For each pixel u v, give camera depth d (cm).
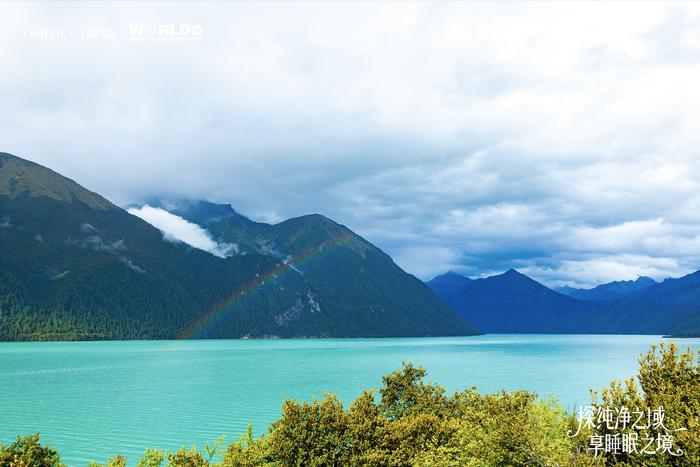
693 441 1867
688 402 2094
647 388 2247
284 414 2611
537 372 13450
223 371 14050
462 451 2405
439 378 11881
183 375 12925
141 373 13462
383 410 3262
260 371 13975
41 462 2081
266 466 2438
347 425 2562
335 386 10431
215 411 7544
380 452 2430
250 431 2603
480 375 12606
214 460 4672
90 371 14012
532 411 2603
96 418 7006
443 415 3064
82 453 5169
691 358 2297
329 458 2480
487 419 2561
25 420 6906
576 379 11631
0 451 2052
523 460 2273
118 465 2130
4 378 12238
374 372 13612
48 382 11394
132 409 7750
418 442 2531
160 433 6066
